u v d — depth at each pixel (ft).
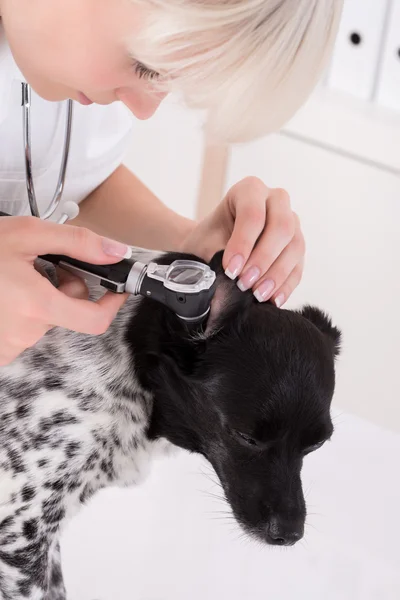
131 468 5.81
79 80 4.14
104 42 3.90
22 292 4.24
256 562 7.16
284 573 7.09
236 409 5.23
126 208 6.96
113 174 7.14
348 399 10.53
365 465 8.11
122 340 5.49
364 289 10.14
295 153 10.07
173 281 4.22
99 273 4.38
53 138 6.05
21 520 5.42
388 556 7.29
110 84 4.15
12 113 5.69
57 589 6.30
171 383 5.41
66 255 4.33
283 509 5.32
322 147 9.86
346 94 9.86
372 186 9.73
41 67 4.18
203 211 11.45
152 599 6.95
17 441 5.34
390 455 8.25
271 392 5.16
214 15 3.63
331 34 4.09
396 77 9.64
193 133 10.97
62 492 5.53
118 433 5.59
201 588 6.99
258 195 5.32
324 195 10.06
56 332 5.51
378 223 9.82
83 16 3.83
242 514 5.44
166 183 11.58
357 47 9.56
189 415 5.49
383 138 9.44
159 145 11.34
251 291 5.22
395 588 7.04
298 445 5.32
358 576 7.09
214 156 10.98
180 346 5.29
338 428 8.48
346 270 10.18
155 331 5.33
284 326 5.29
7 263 4.23
